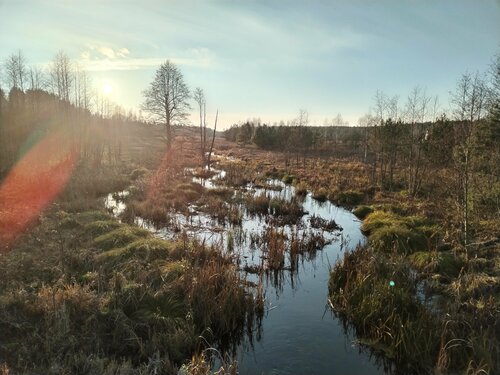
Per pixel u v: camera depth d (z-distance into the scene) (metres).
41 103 39.47
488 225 12.53
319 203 21.52
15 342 6.16
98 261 9.52
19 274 8.52
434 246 11.88
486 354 6.18
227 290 8.16
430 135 21.31
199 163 40.81
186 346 6.79
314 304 8.98
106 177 24.62
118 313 7.04
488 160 12.80
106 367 5.87
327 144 57.50
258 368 6.60
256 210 18.91
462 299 8.32
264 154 52.19
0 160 26.88
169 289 8.10
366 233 14.97
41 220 13.18
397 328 7.11
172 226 15.21
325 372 6.50
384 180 25.41
